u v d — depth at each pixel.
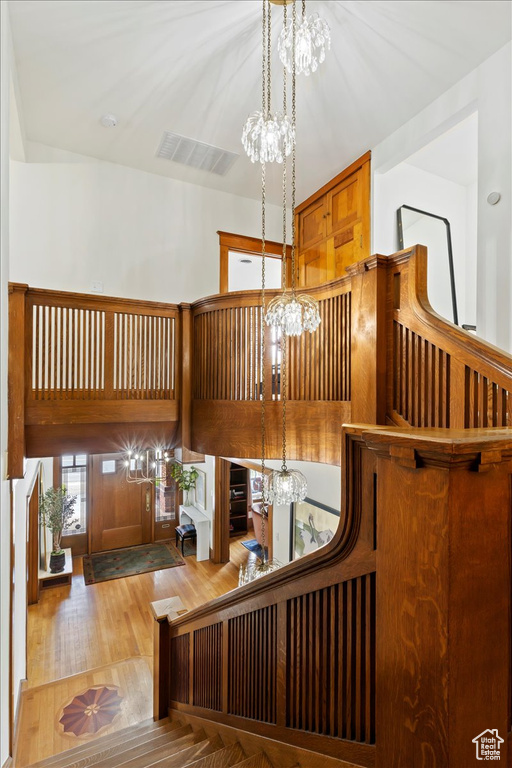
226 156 3.90
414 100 3.09
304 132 3.49
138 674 3.89
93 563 6.42
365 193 3.79
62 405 2.74
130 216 4.07
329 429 2.48
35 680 3.82
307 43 2.02
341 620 1.00
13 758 2.92
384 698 0.71
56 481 6.43
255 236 4.74
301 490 2.48
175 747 1.86
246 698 1.56
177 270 4.29
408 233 3.95
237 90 3.02
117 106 3.21
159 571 6.14
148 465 7.07
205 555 6.57
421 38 2.50
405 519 0.67
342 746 0.99
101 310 2.90
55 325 2.72
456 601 0.59
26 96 3.07
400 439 0.66
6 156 1.76
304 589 1.15
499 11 2.29
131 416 2.99
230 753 1.52
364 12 2.34
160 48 2.62
